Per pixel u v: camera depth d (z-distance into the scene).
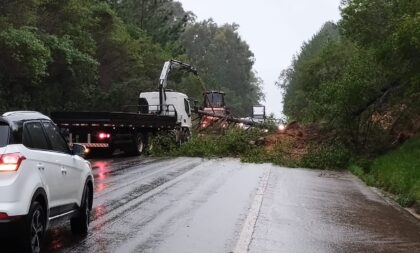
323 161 23.48
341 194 15.50
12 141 7.00
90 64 35.53
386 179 17.47
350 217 11.88
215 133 35.03
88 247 8.43
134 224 10.26
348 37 23.78
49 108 34.53
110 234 9.38
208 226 10.24
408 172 16.50
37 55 27.44
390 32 20.89
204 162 23.80
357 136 25.08
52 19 34.66
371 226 10.98
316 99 26.53
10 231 6.71
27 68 27.56
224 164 22.97
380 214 12.47
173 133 29.89
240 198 13.69
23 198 6.83
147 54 54.12
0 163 6.78
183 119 32.44
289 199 13.95
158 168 20.72
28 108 32.50
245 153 26.58
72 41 34.44
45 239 8.91
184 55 70.06
